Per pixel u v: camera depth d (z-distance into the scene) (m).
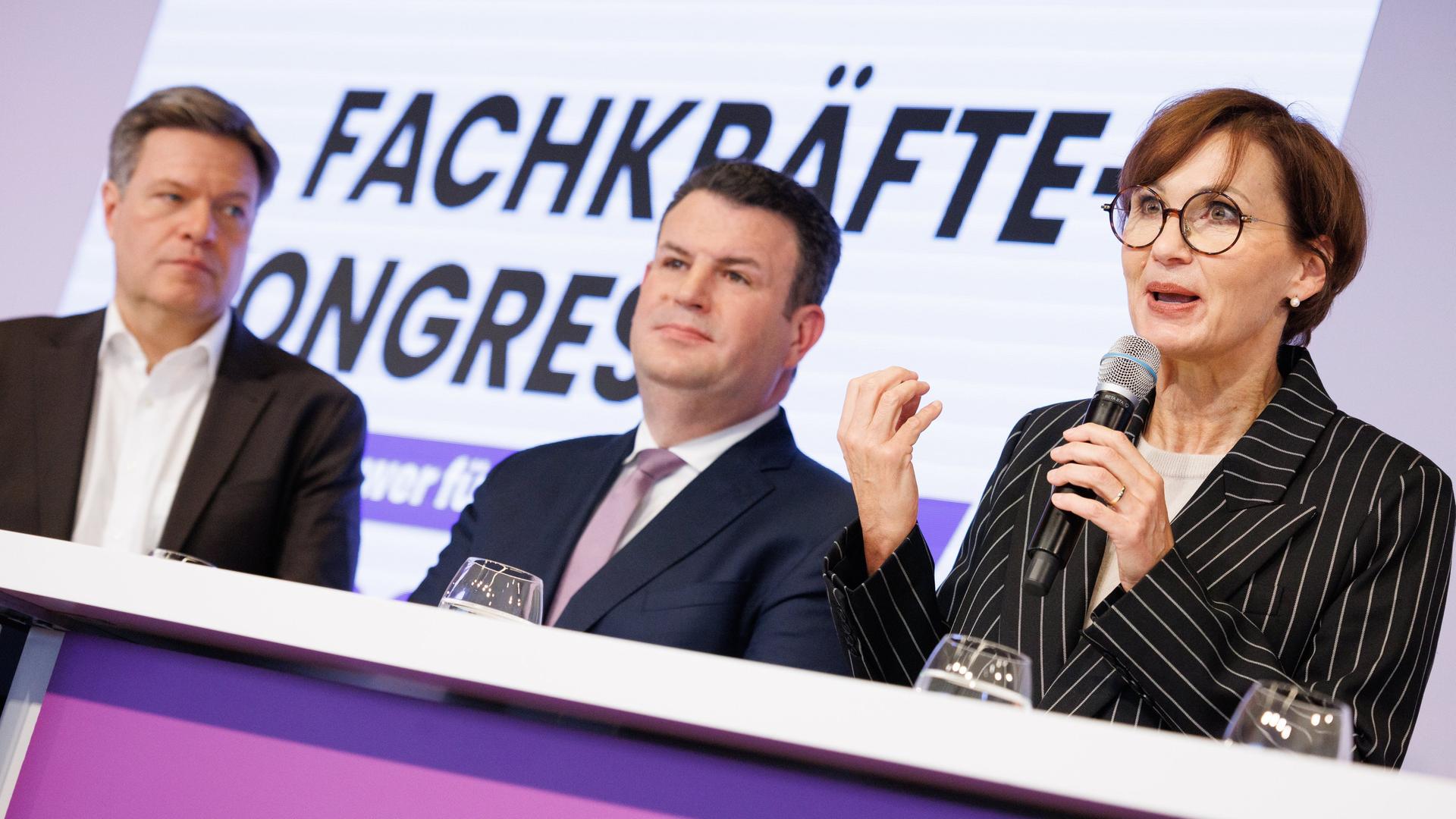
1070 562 2.00
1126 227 2.06
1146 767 1.13
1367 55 3.34
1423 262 3.15
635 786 1.36
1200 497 1.97
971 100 3.67
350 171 4.17
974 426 3.43
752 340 3.06
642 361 3.08
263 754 1.47
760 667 1.24
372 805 1.42
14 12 4.53
